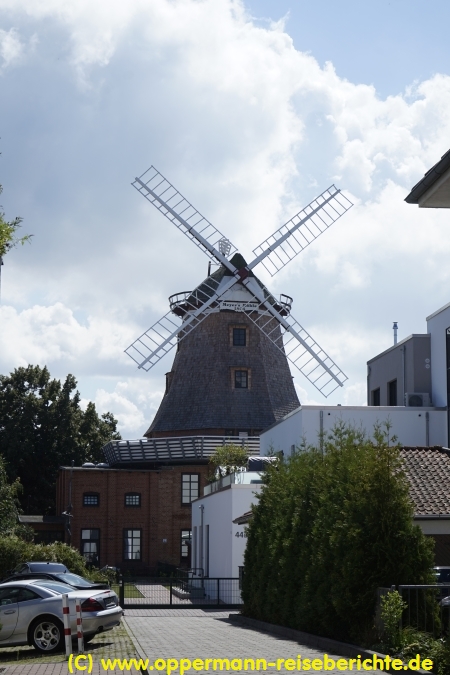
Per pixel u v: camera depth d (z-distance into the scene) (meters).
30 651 21.48
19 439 77.88
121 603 37.56
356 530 17.86
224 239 64.81
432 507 23.56
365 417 37.53
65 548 37.22
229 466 53.81
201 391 65.94
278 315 65.25
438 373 38.50
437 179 15.85
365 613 17.73
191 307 64.69
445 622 17.56
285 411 66.69
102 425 84.88
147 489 64.19
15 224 18.42
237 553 37.47
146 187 62.69
